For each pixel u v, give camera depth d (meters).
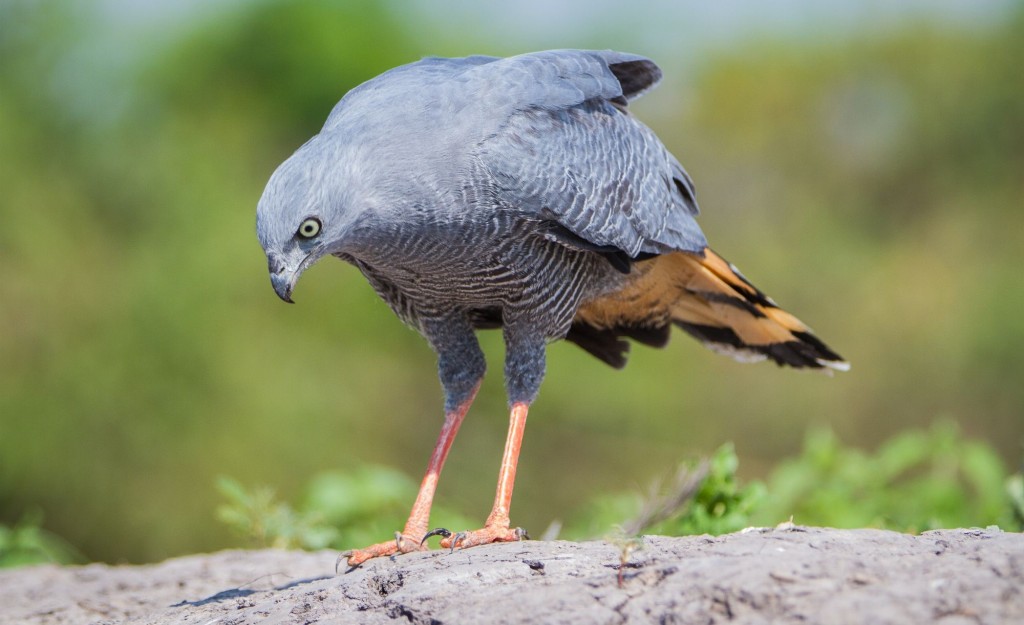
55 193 18.23
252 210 18.81
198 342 17.52
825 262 21.91
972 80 23.61
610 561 4.68
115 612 6.10
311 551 7.68
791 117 23.48
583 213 6.22
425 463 18.06
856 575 4.16
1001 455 20.64
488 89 6.05
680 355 19.80
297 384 17.77
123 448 16.98
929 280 21.95
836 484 8.57
